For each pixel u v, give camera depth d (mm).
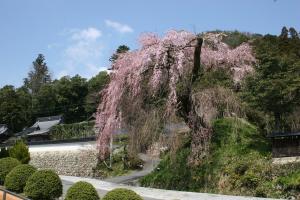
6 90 53406
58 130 37969
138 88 16766
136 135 17078
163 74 16547
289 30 32781
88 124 35031
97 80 47250
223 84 17984
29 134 42219
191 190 15828
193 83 16812
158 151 17250
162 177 17219
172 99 16016
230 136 17062
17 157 25844
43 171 12398
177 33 16906
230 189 14703
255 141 16672
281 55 20484
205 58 18359
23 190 13242
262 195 13805
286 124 16844
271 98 16469
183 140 17234
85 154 27438
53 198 12312
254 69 18188
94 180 21141
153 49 16547
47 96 51344
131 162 24672
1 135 46125
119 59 17625
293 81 16453
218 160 16047
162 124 16391
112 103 17375
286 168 14266
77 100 50062
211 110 16406
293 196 13172
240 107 16781
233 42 27906
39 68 71062
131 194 8930
